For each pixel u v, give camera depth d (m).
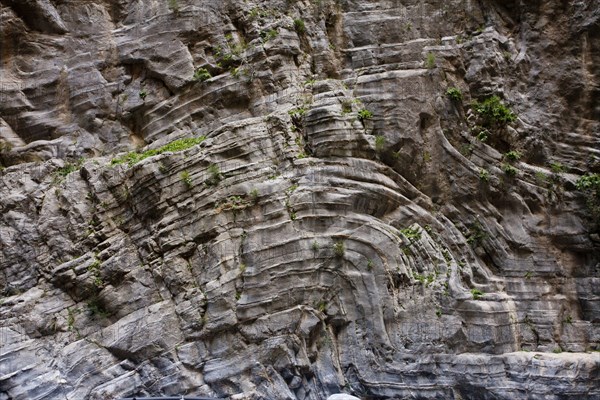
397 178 12.22
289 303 11.10
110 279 11.88
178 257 11.69
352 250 11.34
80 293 11.88
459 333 10.96
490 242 12.12
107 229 12.37
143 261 11.91
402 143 12.39
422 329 10.99
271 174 12.02
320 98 12.75
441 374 10.70
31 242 12.52
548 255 12.16
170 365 10.95
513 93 13.05
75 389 10.82
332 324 11.16
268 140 12.34
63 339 11.47
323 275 11.28
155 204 12.10
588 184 12.36
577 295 11.98
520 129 12.77
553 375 10.50
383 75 12.87
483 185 12.31
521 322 11.58
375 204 11.77
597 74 13.05
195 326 11.11
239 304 11.08
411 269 11.45
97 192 12.62
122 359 11.20
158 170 12.18
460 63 13.06
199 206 11.86
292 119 12.55
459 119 12.67
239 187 11.86
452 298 11.20
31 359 11.06
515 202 12.37
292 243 11.35
